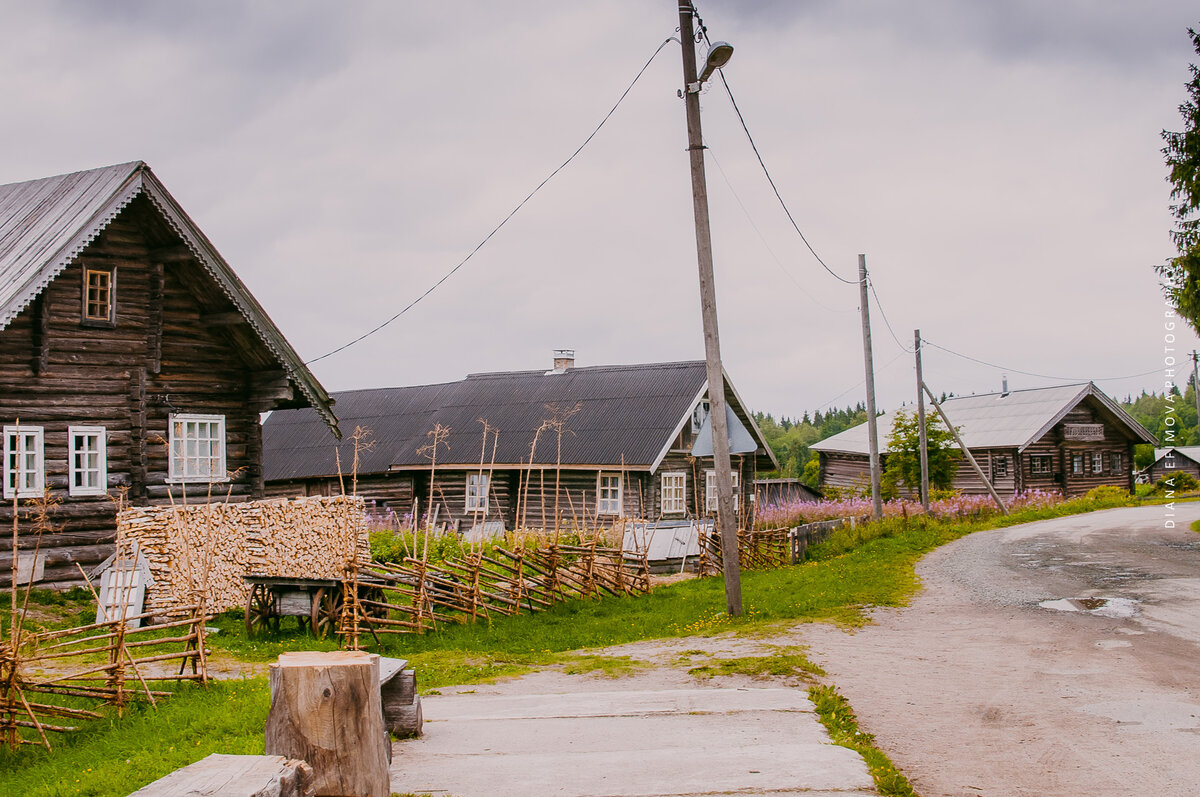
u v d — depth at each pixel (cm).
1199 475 7025
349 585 1374
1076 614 1473
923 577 1977
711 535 2489
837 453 6075
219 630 1523
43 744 867
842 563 2362
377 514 3272
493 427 3419
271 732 522
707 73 1570
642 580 1964
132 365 1933
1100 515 3722
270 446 3844
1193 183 2169
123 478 1892
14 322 1770
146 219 1945
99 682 1089
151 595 1555
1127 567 2006
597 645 1387
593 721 855
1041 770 711
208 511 1634
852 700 948
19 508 1708
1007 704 921
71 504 1798
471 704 959
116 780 677
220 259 1972
